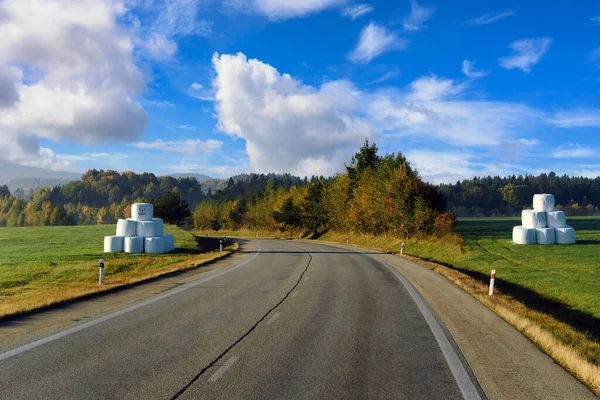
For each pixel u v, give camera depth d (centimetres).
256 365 683
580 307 1531
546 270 2311
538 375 655
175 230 7512
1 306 1149
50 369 655
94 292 1394
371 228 5434
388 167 4916
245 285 1634
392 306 1227
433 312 1146
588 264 2416
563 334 998
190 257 3014
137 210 3359
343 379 624
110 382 602
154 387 584
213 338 851
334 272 2106
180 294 1412
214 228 13512
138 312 1109
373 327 960
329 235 7162
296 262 2662
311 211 7850
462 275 2028
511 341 854
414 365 695
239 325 966
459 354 760
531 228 3328
